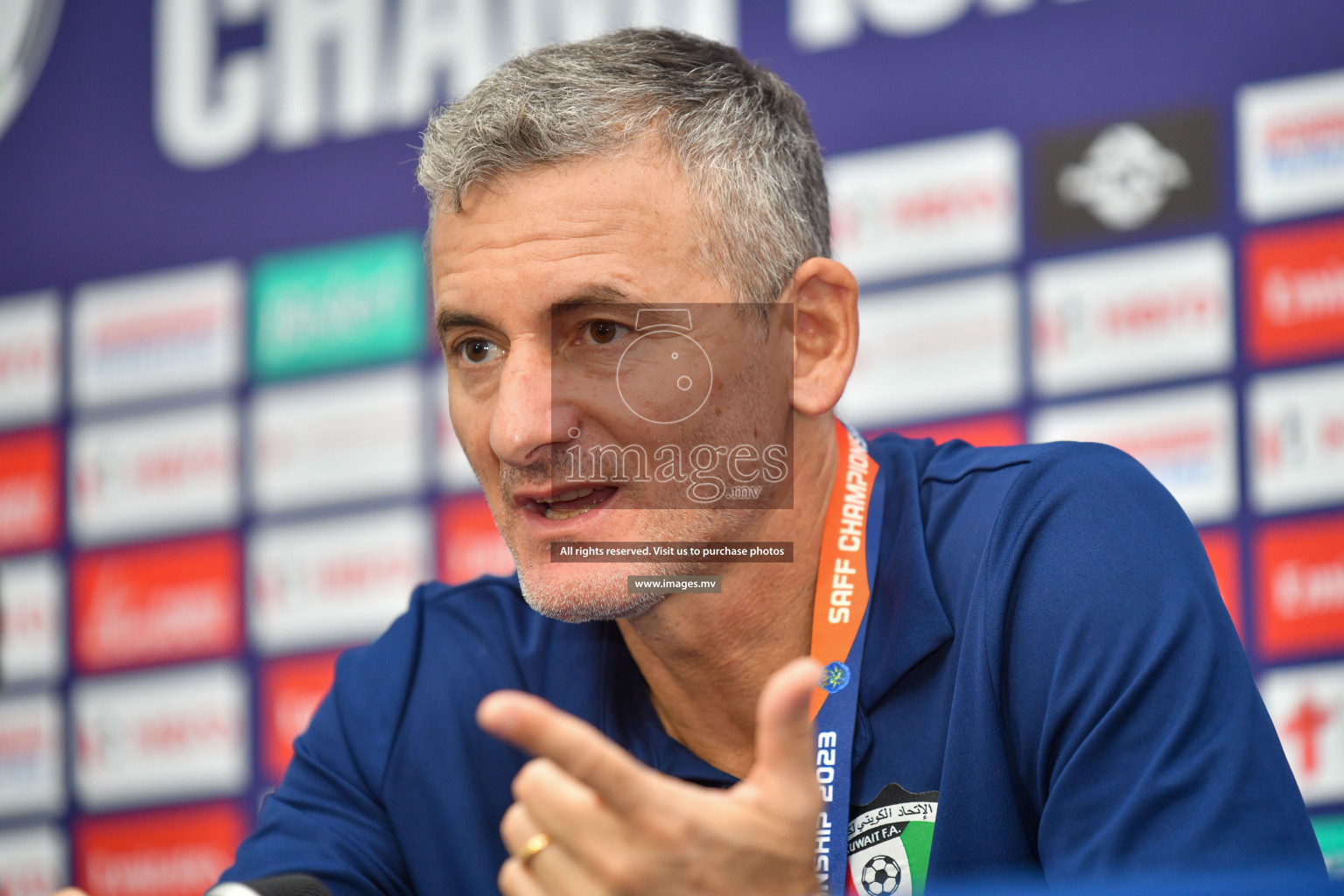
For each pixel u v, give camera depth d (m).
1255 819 3.16
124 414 11.93
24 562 12.00
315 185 11.73
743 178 4.02
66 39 12.45
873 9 10.45
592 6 11.11
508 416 3.71
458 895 4.45
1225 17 9.69
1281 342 9.38
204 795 11.48
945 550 4.20
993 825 3.79
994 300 9.93
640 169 3.82
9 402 12.17
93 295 12.12
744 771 4.42
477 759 4.55
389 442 11.34
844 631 4.13
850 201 10.27
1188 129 9.68
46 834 11.72
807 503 4.22
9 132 12.45
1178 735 3.33
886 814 3.92
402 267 11.44
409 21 11.59
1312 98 9.46
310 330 11.60
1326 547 9.20
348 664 4.99
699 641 4.15
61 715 11.80
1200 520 9.43
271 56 11.93
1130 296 9.68
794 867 2.69
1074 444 4.24
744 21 10.76
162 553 11.74
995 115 10.08
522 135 3.76
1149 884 2.36
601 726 4.43
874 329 10.11
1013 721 3.80
